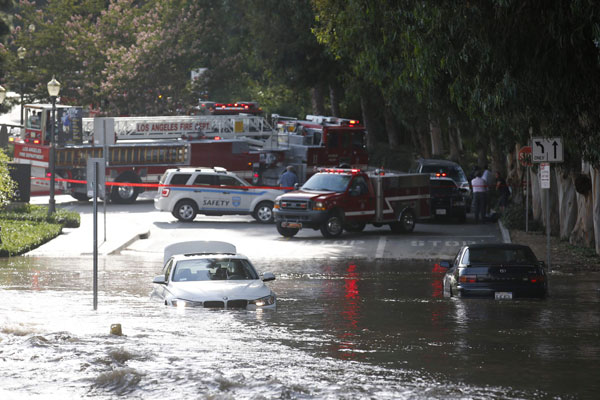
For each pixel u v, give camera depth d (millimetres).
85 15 139000
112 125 60594
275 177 105000
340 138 107750
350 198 76000
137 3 152250
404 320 32219
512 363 23156
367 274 53031
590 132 46750
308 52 124062
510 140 73688
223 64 140000
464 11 40594
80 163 94438
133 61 127062
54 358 23281
